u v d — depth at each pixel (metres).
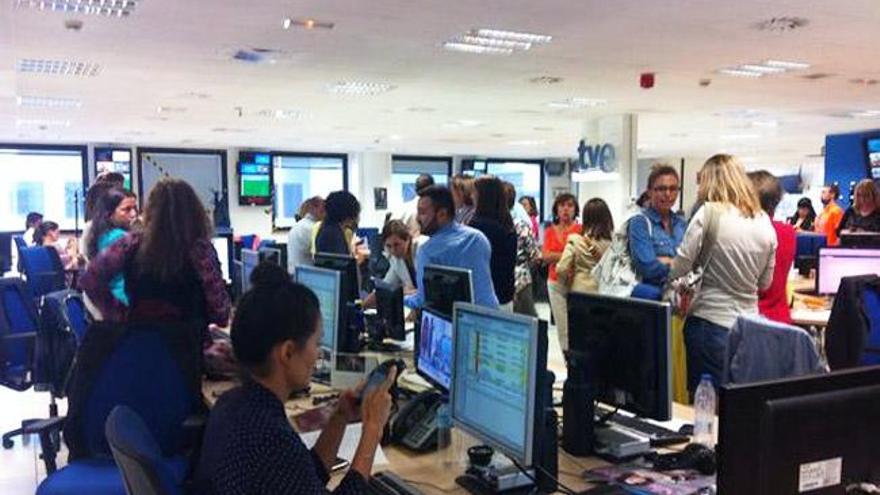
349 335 3.22
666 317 2.11
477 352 2.01
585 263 5.00
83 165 14.73
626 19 5.25
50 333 3.68
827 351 3.53
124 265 3.04
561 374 3.01
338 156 17.27
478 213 3.90
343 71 7.11
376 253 6.08
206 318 3.10
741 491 1.20
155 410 2.63
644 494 1.87
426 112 10.19
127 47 5.96
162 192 3.01
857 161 13.14
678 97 8.93
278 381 1.58
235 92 8.30
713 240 2.99
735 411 1.19
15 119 10.60
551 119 11.08
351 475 1.68
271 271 2.55
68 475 2.53
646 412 2.15
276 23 5.28
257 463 1.45
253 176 16.03
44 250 7.64
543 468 1.92
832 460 1.24
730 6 4.93
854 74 7.50
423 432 2.26
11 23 5.17
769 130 12.88
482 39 5.88
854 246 5.49
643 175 19.09
